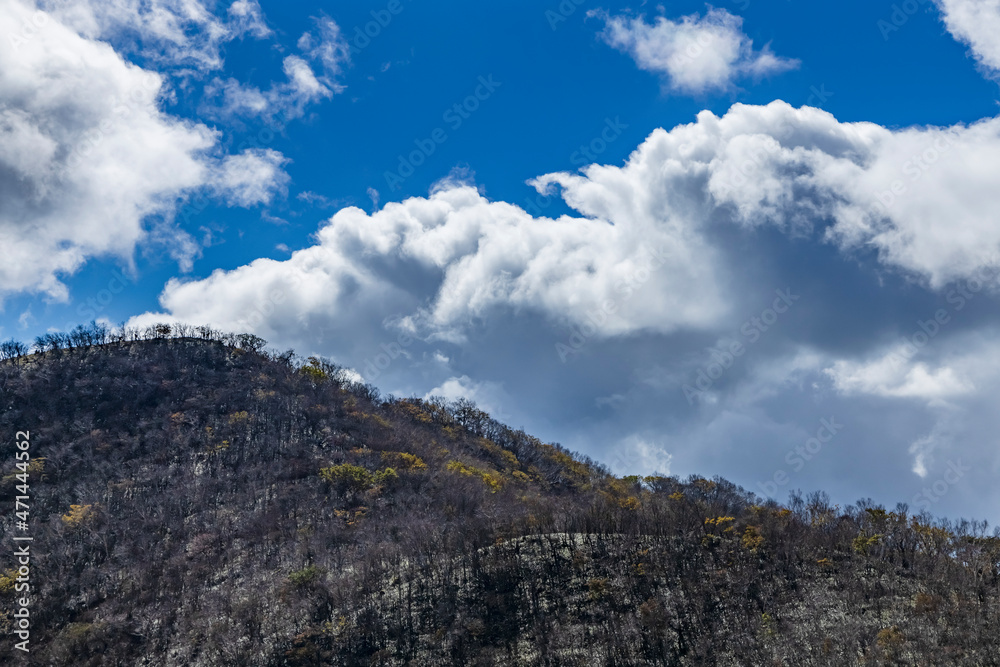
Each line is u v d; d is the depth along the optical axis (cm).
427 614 7788
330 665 7244
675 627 7344
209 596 8794
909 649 6606
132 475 12381
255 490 11888
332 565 9094
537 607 7781
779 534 8831
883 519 9025
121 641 8088
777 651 6875
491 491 13050
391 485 12194
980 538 8325
